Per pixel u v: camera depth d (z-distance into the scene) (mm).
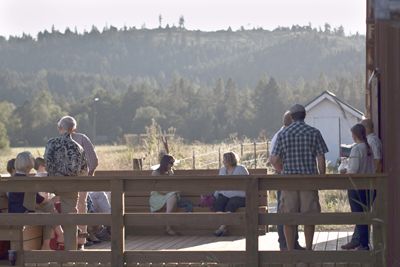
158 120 122562
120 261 11258
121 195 11242
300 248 12562
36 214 11508
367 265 10828
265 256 11008
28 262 11562
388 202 11016
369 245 12312
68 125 12320
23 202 12102
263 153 36781
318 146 11641
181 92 130000
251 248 11016
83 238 13125
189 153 30484
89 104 125188
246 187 10992
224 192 15273
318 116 51094
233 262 11109
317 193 11414
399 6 7973
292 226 11438
